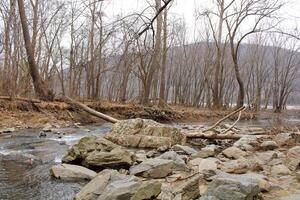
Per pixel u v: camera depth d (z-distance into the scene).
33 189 6.61
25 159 8.84
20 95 19.78
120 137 11.88
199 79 49.78
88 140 8.73
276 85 55.38
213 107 34.69
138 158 8.87
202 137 12.82
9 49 20.50
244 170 7.42
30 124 15.72
